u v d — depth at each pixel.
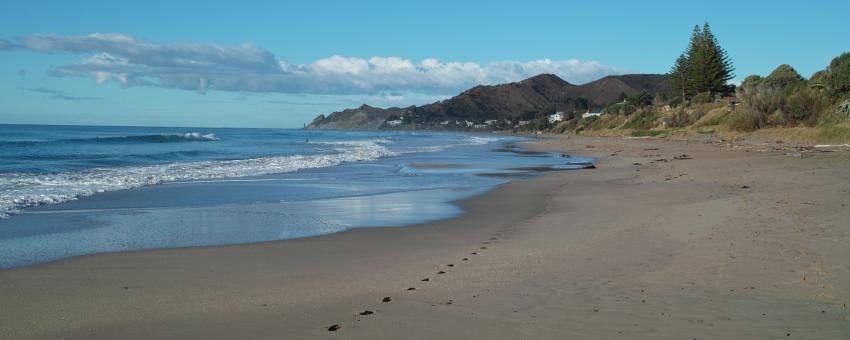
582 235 9.46
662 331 4.89
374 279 6.85
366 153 37.97
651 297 5.85
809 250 7.34
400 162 29.80
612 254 7.89
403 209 13.25
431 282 6.66
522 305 5.70
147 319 5.37
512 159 33.62
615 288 6.22
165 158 29.91
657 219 10.53
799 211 10.05
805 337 4.67
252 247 8.91
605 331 4.93
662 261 7.35
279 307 5.73
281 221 11.53
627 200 13.73
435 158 34.19
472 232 10.24
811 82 42.38
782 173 17.48
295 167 24.92
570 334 4.88
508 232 10.16
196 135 59.81
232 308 5.70
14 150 32.44
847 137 31.41
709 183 16.22
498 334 4.91
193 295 6.16
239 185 17.84
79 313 5.54
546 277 6.77
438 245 9.05
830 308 5.32
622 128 90.06
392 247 8.91
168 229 10.52
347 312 5.55
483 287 6.39
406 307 5.69
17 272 7.16
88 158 28.12
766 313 5.26
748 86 57.16
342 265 7.64
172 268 7.44
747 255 7.30
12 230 10.23
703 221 9.81
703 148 37.41
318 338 4.88
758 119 44.28
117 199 14.40
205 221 11.47
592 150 43.94
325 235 10.01
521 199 14.87
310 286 6.54
